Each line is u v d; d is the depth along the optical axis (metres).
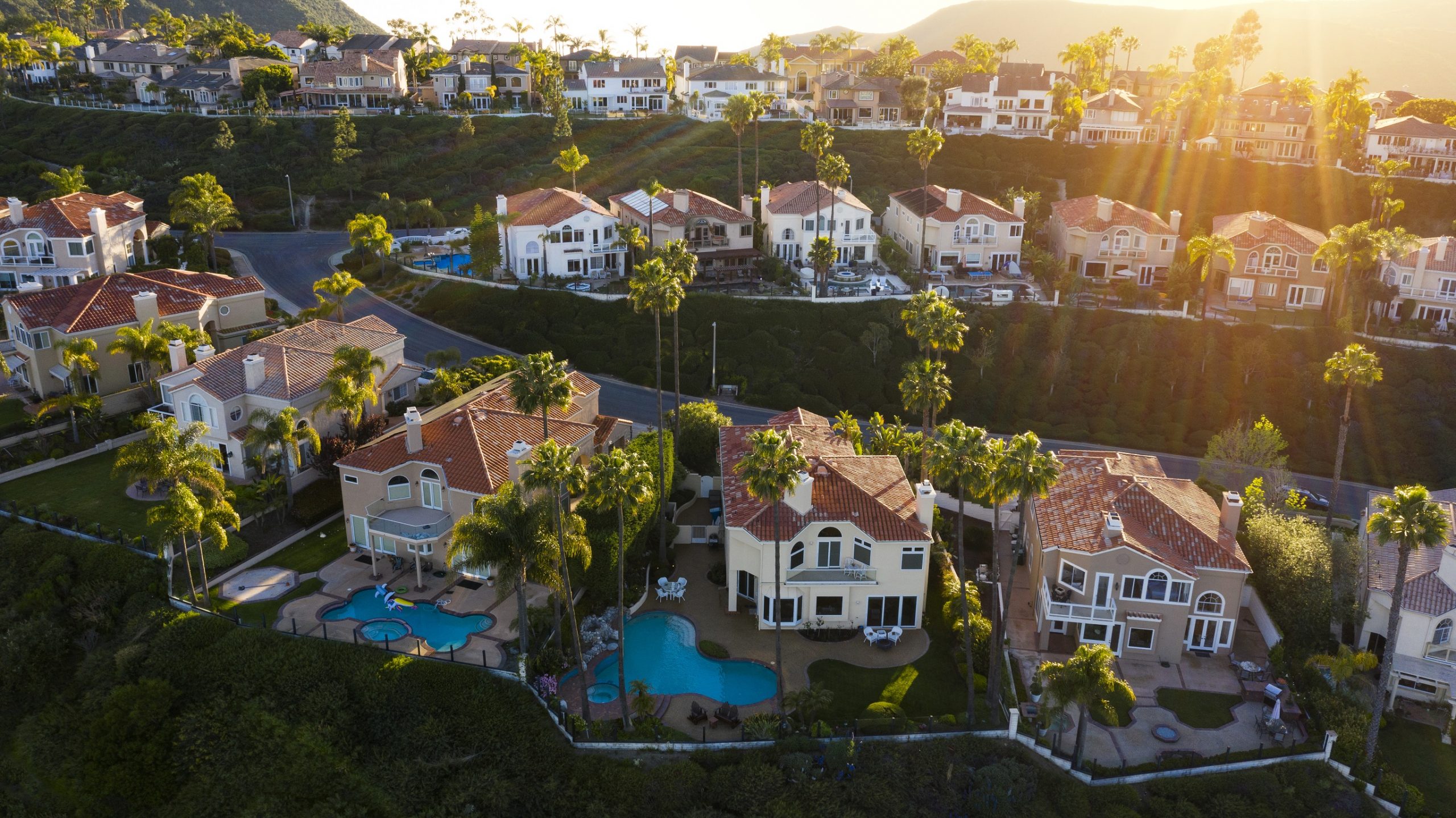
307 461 65.00
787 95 187.62
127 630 51.31
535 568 44.34
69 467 67.19
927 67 187.88
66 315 74.50
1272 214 127.00
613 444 69.56
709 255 106.25
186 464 50.44
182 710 47.34
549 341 94.12
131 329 70.94
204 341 74.56
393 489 57.06
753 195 128.50
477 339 95.50
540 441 59.94
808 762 44.53
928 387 64.62
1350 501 79.56
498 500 46.06
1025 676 52.50
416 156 142.00
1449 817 46.00
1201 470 78.06
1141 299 102.56
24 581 55.41
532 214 106.31
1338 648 54.03
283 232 123.00
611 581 53.88
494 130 150.38
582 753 45.28
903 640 54.81
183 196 107.56
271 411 64.38
